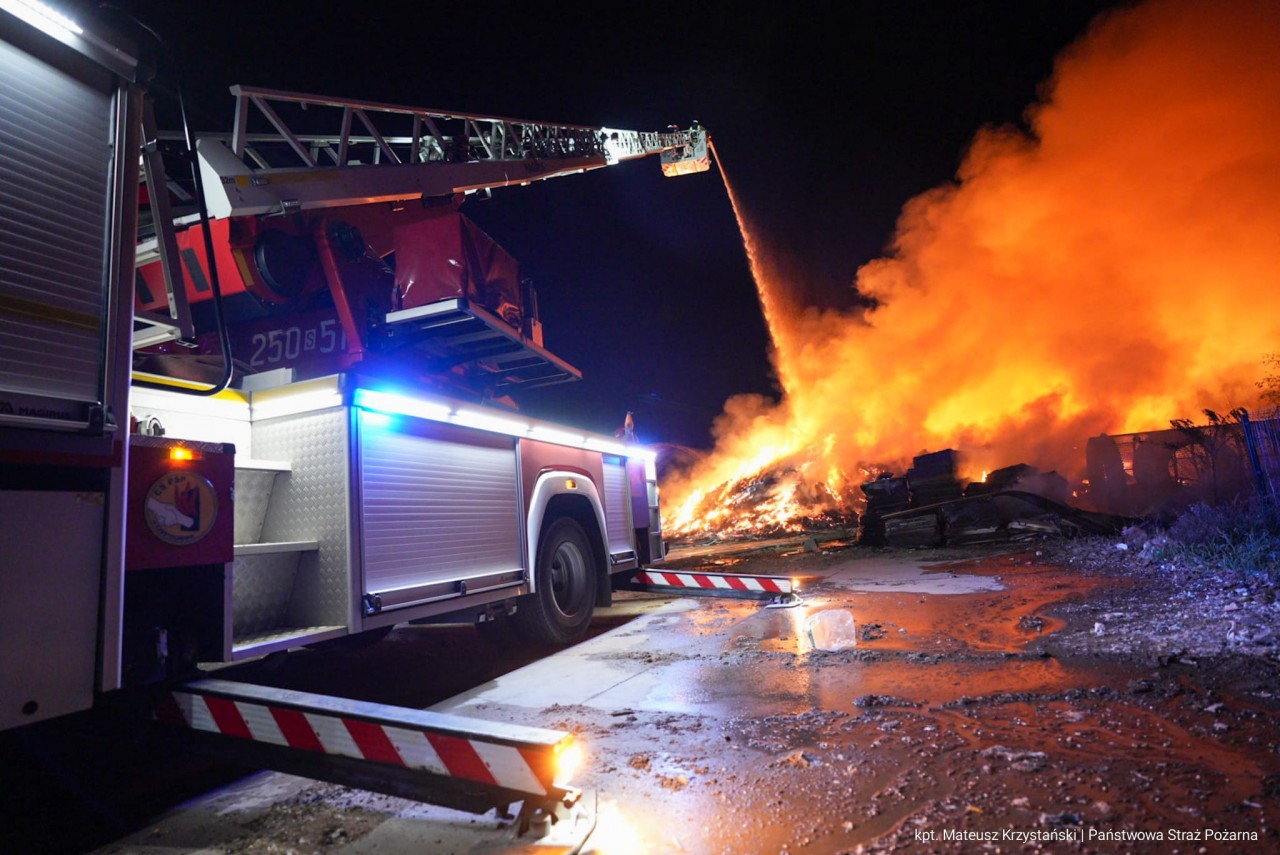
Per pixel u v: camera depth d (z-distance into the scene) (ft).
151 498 9.89
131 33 10.11
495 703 14.99
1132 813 8.00
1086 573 25.67
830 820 8.50
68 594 8.44
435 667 19.54
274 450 14.25
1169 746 9.78
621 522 25.46
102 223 9.18
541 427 20.49
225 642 10.78
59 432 8.48
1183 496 38.04
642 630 22.57
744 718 12.57
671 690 14.87
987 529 37.50
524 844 8.54
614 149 39.45
